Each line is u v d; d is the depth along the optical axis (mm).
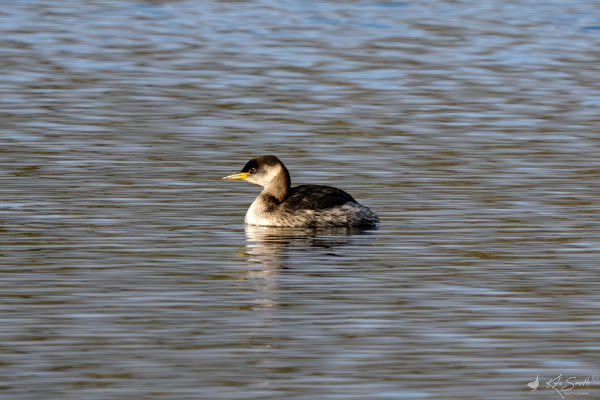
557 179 21734
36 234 17375
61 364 11883
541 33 42031
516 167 22766
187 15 46156
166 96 30500
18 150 23844
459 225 18234
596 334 12922
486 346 12523
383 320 13359
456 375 11680
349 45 39094
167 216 18844
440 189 20906
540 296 14344
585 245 16953
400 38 40688
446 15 46562
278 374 11656
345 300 14133
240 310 13703
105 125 26719
